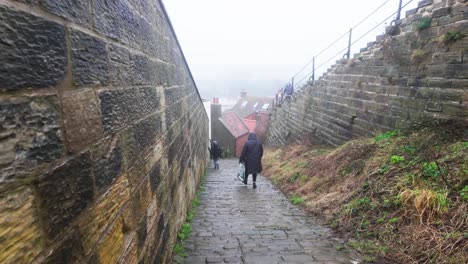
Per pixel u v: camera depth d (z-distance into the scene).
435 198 2.87
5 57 0.65
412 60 4.85
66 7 0.91
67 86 0.91
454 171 3.15
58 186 0.85
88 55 1.06
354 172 4.65
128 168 1.49
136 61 1.70
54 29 0.84
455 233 2.49
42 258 0.77
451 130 3.98
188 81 5.29
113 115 1.30
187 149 4.65
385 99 5.62
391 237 2.90
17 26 0.69
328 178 5.24
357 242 3.08
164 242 2.44
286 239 3.41
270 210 4.89
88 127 1.04
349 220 3.58
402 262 2.52
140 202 1.71
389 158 4.18
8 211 0.66
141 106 1.79
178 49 3.86
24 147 0.71
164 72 2.68
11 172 0.67
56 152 0.84
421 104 4.73
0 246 0.64
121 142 1.40
